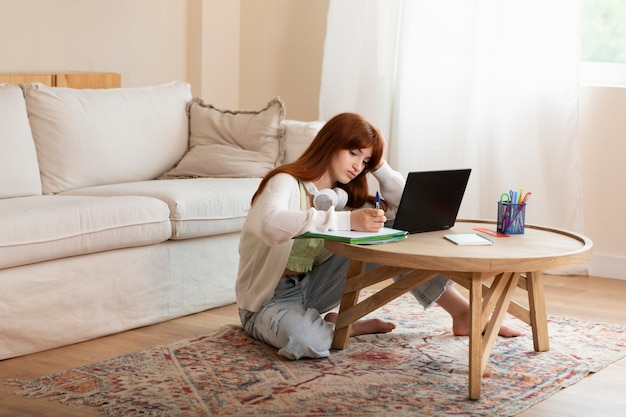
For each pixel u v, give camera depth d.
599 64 4.68
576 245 2.82
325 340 2.92
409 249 2.65
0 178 3.42
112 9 4.84
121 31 4.90
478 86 4.75
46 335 2.99
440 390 2.65
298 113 5.49
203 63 5.36
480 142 4.76
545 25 4.51
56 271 3.00
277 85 5.54
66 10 4.57
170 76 5.26
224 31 5.50
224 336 3.16
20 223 2.85
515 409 2.51
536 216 4.61
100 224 3.11
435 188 2.95
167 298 3.44
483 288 3.04
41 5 4.44
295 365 2.85
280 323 2.92
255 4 5.56
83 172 3.79
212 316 3.55
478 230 3.05
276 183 2.89
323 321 2.96
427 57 4.80
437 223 3.02
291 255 3.06
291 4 5.45
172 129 4.23
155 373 2.75
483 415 2.45
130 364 2.83
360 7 4.96
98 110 3.92
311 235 2.74
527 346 3.15
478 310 2.59
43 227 2.91
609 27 4.64
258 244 3.03
